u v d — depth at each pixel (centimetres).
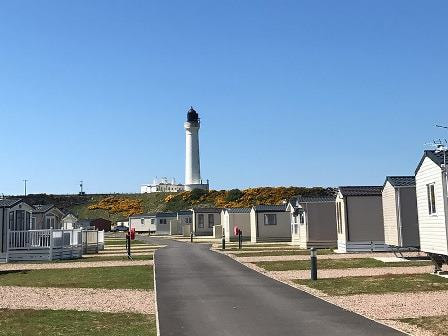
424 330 1091
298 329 1114
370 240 3225
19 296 1678
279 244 4550
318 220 3825
